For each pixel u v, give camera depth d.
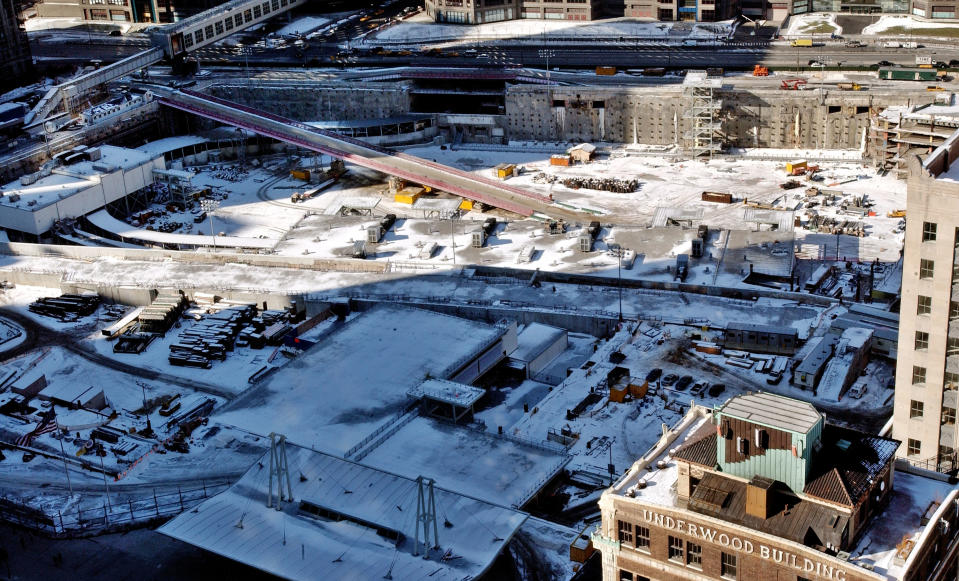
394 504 194.00
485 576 186.12
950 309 145.50
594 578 178.50
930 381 150.62
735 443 122.62
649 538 128.38
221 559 195.50
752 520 120.69
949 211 140.62
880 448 124.06
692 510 124.12
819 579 117.75
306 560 183.12
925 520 121.88
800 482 119.69
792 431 118.12
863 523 120.88
